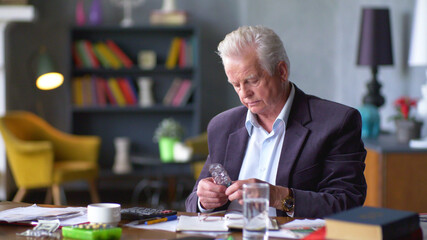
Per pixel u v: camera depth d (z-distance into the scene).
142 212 1.73
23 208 1.89
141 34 6.48
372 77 4.53
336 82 5.82
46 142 5.51
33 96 6.54
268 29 1.90
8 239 1.53
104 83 6.28
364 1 5.09
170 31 6.48
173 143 5.82
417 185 3.42
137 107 6.23
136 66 6.35
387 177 3.41
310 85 5.85
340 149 1.93
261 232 1.42
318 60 5.84
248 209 1.43
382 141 3.74
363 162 1.96
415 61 3.76
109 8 6.59
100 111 6.49
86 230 1.51
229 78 1.93
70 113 6.21
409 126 3.67
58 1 6.55
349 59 5.43
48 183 5.18
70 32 6.18
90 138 5.71
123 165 6.19
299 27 5.86
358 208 1.46
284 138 1.99
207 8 6.64
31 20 5.90
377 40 4.43
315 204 1.80
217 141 2.14
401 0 4.42
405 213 1.41
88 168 5.41
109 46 6.30
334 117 1.96
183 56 6.32
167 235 1.54
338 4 5.77
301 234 1.52
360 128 1.97
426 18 3.71
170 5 6.33
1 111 5.88
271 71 1.89
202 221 1.69
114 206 1.70
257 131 2.07
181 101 6.31
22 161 5.16
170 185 5.93
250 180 1.75
